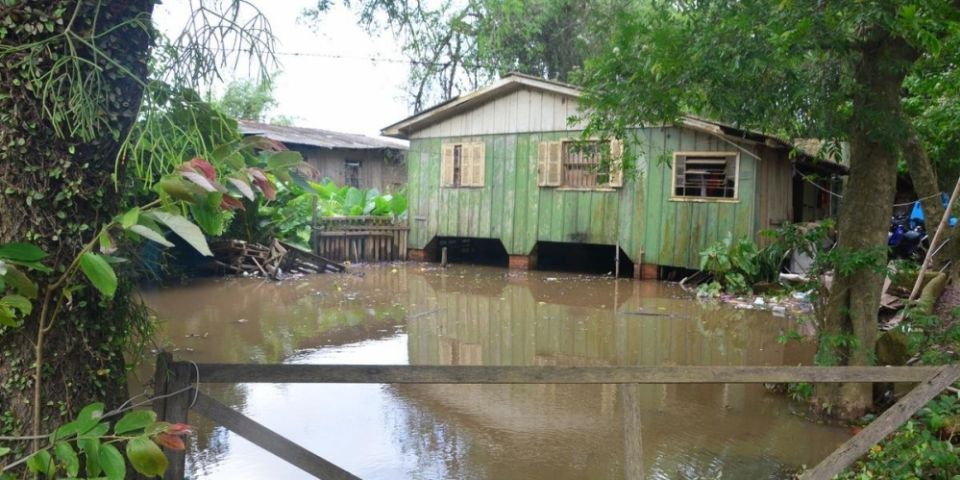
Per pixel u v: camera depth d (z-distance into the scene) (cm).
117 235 190
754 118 454
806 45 364
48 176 175
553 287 1191
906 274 744
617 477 402
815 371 262
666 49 433
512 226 1426
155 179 212
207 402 216
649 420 504
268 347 707
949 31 343
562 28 1769
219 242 1248
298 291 1105
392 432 471
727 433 477
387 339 759
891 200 475
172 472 214
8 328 174
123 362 208
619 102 489
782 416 514
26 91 172
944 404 346
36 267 157
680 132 1212
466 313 935
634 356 697
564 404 540
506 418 504
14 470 174
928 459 328
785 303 998
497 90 1407
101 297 192
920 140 706
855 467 377
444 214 1527
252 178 176
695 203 1209
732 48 388
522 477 400
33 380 177
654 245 1260
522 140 1399
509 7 903
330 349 704
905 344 496
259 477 385
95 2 180
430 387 579
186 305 951
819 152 535
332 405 526
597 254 1526
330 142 1928
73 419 182
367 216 1559
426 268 1462
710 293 1092
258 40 217
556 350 719
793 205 1349
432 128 1536
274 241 1294
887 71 438
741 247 1098
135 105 193
